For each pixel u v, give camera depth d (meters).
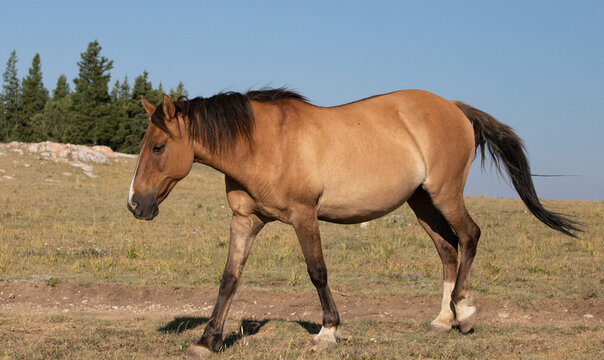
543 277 8.30
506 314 6.49
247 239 4.78
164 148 4.38
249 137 4.47
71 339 4.92
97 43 55.19
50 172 24.55
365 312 6.68
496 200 21.03
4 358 4.29
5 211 16.09
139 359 4.39
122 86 67.88
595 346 4.74
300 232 4.61
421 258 10.17
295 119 4.67
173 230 13.97
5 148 27.28
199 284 7.91
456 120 5.63
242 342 4.93
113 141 56.12
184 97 4.61
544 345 4.83
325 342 4.59
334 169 4.70
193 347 4.48
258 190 4.54
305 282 8.05
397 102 5.37
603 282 7.88
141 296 7.56
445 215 5.50
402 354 4.54
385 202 5.03
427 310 6.68
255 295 7.28
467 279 5.42
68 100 71.62
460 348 4.70
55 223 14.27
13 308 7.00
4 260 9.31
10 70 66.50
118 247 11.32
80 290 7.74
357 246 11.51
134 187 4.32
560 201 19.92
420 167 5.23
